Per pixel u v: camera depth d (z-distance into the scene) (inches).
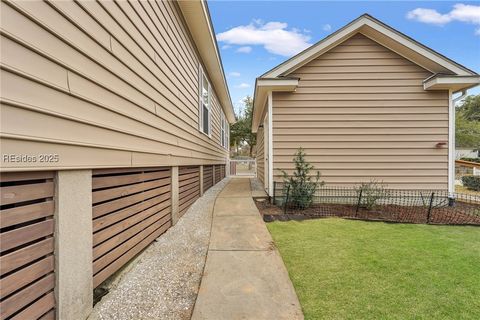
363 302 75.5
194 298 79.2
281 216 175.5
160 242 127.7
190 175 212.2
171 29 154.6
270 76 204.4
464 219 171.0
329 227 149.8
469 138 1060.5
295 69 214.7
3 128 46.6
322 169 215.5
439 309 72.8
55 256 59.4
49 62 56.9
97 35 75.5
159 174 135.3
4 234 47.9
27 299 52.1
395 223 160.4
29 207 53.2
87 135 70.6
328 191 214.8
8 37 47.4
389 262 102.6
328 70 215.5
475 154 1071.6
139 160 106.1
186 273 95.4
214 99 378.6
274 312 70.0
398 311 71.6
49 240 58.2
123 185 95.0
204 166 289.7
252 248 115.9
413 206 204.8
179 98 172.2
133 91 100.5
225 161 575.8
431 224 158.4
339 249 115.7
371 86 215.0
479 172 511.5
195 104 228.8
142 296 80.2
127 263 99.8
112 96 84.3
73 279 64.5
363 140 215.0
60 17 60.2
